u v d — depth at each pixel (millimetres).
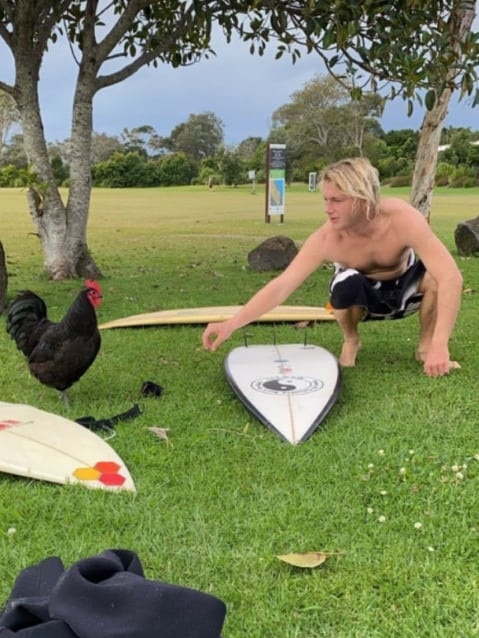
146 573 2219
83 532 2469
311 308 6004
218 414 3635
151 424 3492
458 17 7656
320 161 51969
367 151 50969
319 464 2996
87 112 8320
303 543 2379
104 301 6934
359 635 1931
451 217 19031
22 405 3607
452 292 3820
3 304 6168
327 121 52594
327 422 3486
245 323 3961
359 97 7172
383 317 4371
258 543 2383
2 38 7988
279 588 2137
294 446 3191
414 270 4195
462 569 2230
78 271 8633
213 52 9969
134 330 5527
